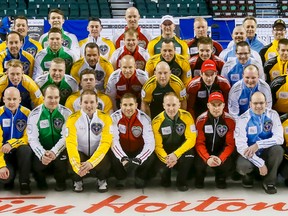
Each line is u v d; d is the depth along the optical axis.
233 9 12.90
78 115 4.63
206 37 5.54
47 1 12.73
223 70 5.39
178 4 13.06
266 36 8.52
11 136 4.71
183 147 4.61
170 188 4.84
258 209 4.24
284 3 13.24
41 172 4.64
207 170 5.39
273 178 4.62
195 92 5.12
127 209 4.26
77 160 4.46
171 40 5.30
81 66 5.35
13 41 5.38
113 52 5.98
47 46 5.82
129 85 5.18
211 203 4.40
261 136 4.72
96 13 12.73
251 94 4.97
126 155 4.63
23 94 5.04
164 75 4.86
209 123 4.72
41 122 4.65
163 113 4.73
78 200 4.49
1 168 4.46
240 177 5.10
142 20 8.40
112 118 4.74
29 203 4.41
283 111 5.20
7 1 12.65
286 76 5.14
